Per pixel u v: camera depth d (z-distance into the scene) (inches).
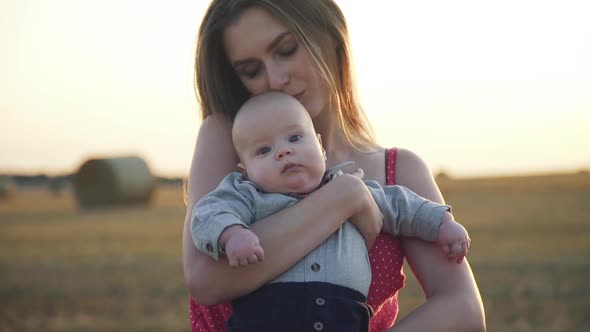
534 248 593.0
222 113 127.3
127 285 473.1
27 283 496.4
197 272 110.0
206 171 123.0
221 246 105.4
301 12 119.1
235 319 110.7
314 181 116.5
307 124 117.4
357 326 108.7
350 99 128.6
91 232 858.8
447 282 117.2
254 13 117.6
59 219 1068.5
